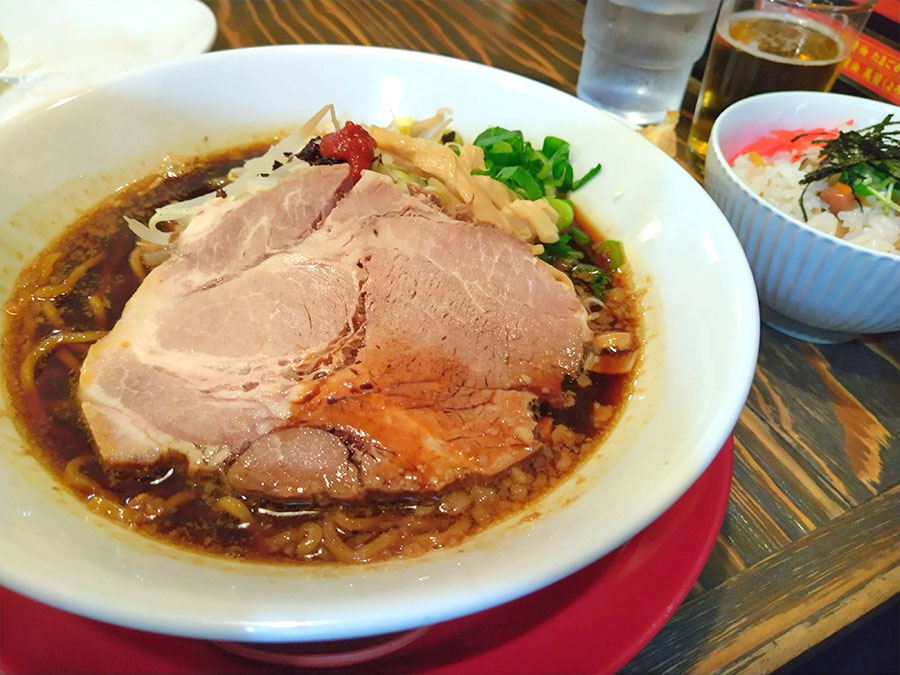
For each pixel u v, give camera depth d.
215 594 0.15
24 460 0.20
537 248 0.27
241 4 0.45
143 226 0.27
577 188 0.29
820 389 0.26
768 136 0.32
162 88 0.29
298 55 0.30
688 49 0.36
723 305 0.21
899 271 0.24
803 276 0.25
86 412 0.21
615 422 0.22
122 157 0.28
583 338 0.24
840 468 0.24
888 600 0.20
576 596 0.19
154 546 0.18
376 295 0.25
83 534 0.17
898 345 0.28
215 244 0.25
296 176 0.27
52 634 0.17
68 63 0.38
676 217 0.25
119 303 0.25
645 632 0.18
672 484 0.17
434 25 0.45
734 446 0.24
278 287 0.25
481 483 0.21
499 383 0.23
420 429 0.21
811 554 0.21
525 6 0.49
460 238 0.26
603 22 0.36
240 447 0.21
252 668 0.17
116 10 0.40
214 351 0.23
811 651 0.20
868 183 0.28
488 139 0.30
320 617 0.14
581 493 0.19
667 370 0.22
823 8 0.32
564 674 0.17
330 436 0.21
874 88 0.38
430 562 0.17
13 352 0.23
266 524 0.20
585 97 0.39
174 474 0.21
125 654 0.17
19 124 0.25
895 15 0.37
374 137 0.28
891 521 0.22
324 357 0.23
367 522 0.20
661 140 0.38
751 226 0.26
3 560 0.14
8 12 0.40
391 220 0.26
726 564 0.21
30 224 0.25
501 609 0.18
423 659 0.18
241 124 0.31
